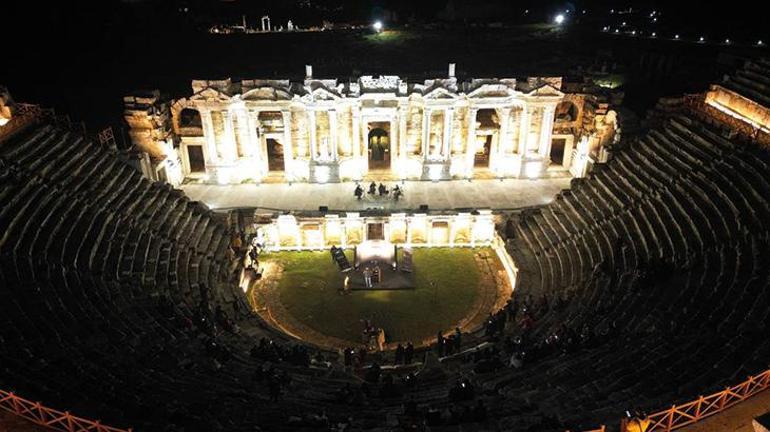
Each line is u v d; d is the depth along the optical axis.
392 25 89.50
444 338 31.20
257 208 44.00
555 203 42.28
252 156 49.00
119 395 18.95
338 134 48.59
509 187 48.09
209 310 30.73
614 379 20.38
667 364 20.41
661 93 56.28
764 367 18.16
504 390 21.98
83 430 15.63
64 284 26.48
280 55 69.31
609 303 28.66
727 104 40.34
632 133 42.94
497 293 37.56
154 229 35.62
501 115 47.47
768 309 21.58
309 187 48.44
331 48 72.38
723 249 27.80
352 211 43.34
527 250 39.47
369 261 40.97
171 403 19.47
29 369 19.31
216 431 17.91
